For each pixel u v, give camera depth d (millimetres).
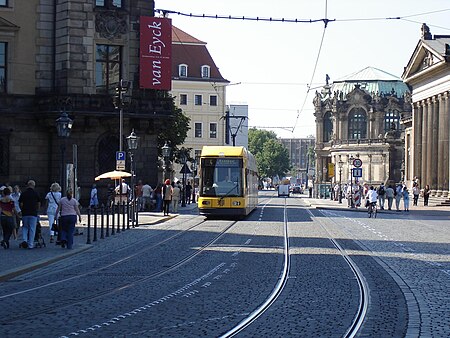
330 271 20438
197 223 43438
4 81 51750
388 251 26688
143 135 54688
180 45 116875
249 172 50344
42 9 52469
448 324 12594
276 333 11828
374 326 12453
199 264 22484
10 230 27125
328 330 12094
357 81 153250
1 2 51719
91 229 38094
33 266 21625
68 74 51688
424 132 90375
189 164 91875
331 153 143750
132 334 11734
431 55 85812
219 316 13438
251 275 19609
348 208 68812
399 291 16625
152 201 54750
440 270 20781
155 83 53000
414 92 94375
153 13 54312
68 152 51969
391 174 129875
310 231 37062
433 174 86375
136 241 31156
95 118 51969
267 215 54031
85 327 12383
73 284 18281
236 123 117750
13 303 15234
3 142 51562
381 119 146750
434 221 49031
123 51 53375
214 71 117000
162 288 17266
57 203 29609
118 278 19344
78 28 51938
